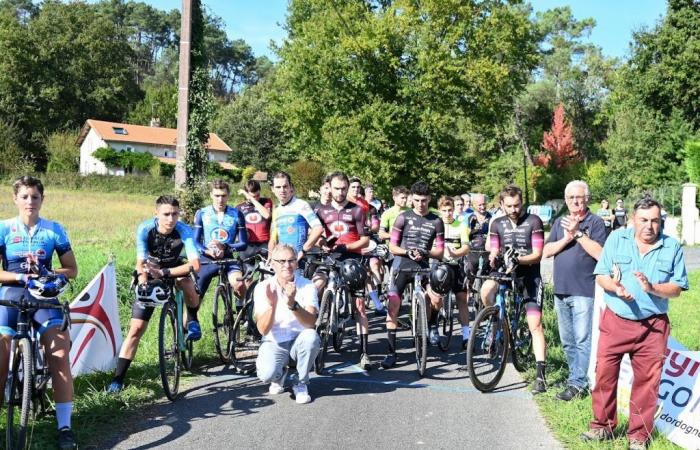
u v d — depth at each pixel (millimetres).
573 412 5750
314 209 8227
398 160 35125
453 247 9492
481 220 11164
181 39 15016
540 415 5855
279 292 6070
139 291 6016
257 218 8898
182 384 6590
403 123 34688
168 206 6250
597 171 48000
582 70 68625
